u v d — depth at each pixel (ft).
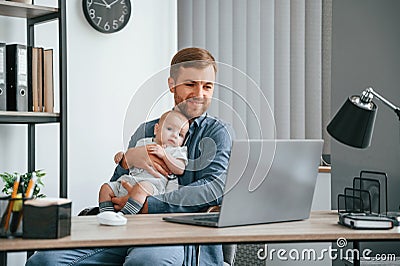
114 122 13.62
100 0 13.26
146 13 14.10
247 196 7.10
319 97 13.14
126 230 6.74
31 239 6.11
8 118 10.99
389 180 11.27
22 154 12.51
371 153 11.33
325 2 13.19
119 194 8.79
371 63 11.39
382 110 11.29
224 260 9.37
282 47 13.43
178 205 7.57
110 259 8.95
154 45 14.21
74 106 13.05
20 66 11.24
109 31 13.38
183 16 15.24
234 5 14.33
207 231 6.75
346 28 11.58
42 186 12.76
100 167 13.41
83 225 7.09
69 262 8.73
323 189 12.42
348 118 7.55
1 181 12.16
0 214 6.19
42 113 11.40
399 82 11.26
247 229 6.93
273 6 13.62
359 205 8.33
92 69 13.32
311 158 7.62
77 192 13.08
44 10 11.52
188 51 7.55
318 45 13.12
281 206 7.46
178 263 8.54
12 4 11.09
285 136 13.38
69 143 12.97
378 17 11.35
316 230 6.93
